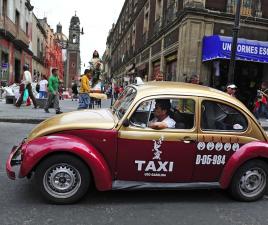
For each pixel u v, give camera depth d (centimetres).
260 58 1741
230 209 547
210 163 554
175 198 578
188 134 542
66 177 521
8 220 471
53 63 7438
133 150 531
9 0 3048
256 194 580
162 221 490
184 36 1856
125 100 588
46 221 472
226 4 1877
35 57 4700
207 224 489
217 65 1822
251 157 561
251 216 525
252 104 1947
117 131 528
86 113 597
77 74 9894
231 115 568
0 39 2773
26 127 1184
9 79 3127
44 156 508
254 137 570
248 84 1950
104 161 525
